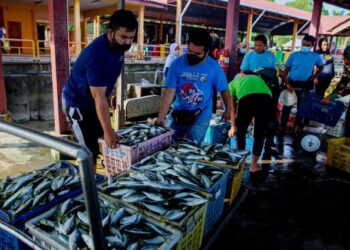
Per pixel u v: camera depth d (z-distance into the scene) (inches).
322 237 117.8
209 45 131.7
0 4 590.6
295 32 848.3
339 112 192.4
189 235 82.9
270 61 215.5
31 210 81.6
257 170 175.6
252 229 120.8
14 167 163.9
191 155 130.9
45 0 541.6
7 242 80.4
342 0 455.2
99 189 93.4
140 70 441.1
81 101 111.3
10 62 293.1
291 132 267.6
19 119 302.7
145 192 90.0
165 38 857.5
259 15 713.6
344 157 183.3
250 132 218.1
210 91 141.9
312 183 167.0
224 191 118.3
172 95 140.0
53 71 194.5
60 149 40.9
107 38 100.3
